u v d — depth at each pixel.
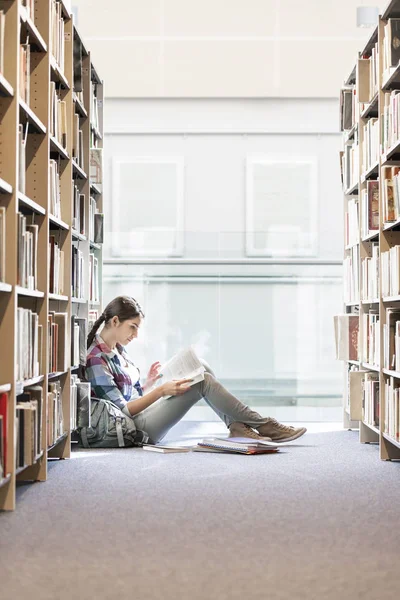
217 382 5.29
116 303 5.38
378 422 5.07
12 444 3.23
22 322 3.48
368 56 5.56
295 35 7.60
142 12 7.58
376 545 2.65
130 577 2.28
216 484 3.81
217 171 7.92
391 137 4.61
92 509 3.23
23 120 3.77
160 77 7.66
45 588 2.17
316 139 7.89
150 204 7.96
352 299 6.05
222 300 6.60
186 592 2.13
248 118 7.86
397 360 4.49
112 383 5.27
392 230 4.86
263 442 5.02
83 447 5.21
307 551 2.57
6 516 3.10
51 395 4.21
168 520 3.02
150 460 4.61
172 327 6.59
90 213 5.68
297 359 6.61
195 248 6.61
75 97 5.00
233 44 7.62
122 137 7.89
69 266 4.68
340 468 4.36
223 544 2.65
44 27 4.07
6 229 3.26
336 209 7.92
